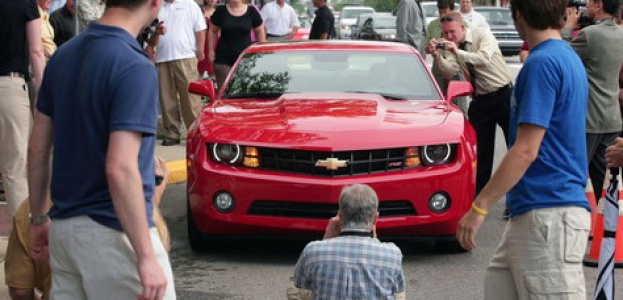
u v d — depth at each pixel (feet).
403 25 60.18
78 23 43.34
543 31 16.78
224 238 28.50
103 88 13.79
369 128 28.07
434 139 27.96
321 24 66.54
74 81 14.07
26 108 28.14
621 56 30.25
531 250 16.72
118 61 13.82
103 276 14.07
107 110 13.83
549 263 16.58
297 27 76.13
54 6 51.62
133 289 14.12
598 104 30.32
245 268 28.19
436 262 28.84
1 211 34.17
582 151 16.89
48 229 15.11
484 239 31.60
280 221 27.43
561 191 16.60
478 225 16.76
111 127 13.65
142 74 13.78
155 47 47.47
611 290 20.56
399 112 29.94
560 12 16.71
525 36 17.16
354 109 29.89
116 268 14.06
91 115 13.89
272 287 26.35
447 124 28.81
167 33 47.39
